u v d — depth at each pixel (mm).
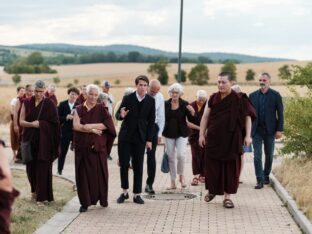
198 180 14680
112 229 10016
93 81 109438
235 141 11805
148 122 12359
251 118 11992
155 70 110000
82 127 11469
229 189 11844
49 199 11961
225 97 11883
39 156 11734
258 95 14266
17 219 10375
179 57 27766
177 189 14078
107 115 11672
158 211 11508
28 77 120250
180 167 14172
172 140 14031
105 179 11711
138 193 12312
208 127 12008
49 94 18703
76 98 16234
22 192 12984
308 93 16953
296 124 16000
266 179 14477
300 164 15211
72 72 126500
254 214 11148
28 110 11852
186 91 58469
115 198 12883
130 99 12281
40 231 9773
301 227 9875
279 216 10938
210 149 11914
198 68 109250
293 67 17281
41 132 11758
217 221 10594
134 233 9734
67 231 9852
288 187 13016
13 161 19156
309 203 10898
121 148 12328
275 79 97688
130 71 122875
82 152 11484
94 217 10953
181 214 11219
